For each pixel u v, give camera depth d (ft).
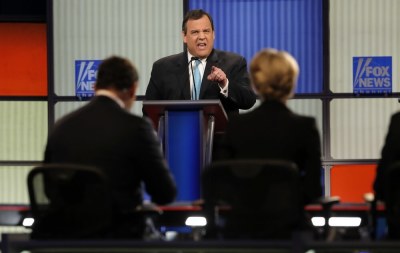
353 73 76.02
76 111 31.68
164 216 34.53
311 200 30.35
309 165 30.30
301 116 30.91
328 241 27.35
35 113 77.71
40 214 30.50
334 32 76.13
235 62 45.01
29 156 77.87
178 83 43.83
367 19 76.13
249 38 76.54
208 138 35.76
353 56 76.13
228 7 76.59
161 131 36.04
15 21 77.71
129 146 30.66
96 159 30.50
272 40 76.48
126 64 31.76
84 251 28.22
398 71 75.97
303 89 76.33
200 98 43.75
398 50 75.97
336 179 75.77
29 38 77.82
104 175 29.04
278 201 29.04
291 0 76.18
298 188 28.58
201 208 34.27
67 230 30.07
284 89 31.01
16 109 77.71
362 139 76.13
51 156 31.63
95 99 31.58
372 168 75.56
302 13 76.18
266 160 29.09
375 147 76.02
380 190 31.96
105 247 28.12
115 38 77.25
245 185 29.32
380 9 76.02
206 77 44.11
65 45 77.25
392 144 31.89
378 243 27.09
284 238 29.04
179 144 35.96
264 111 31.01
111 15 77.15
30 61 77.82
